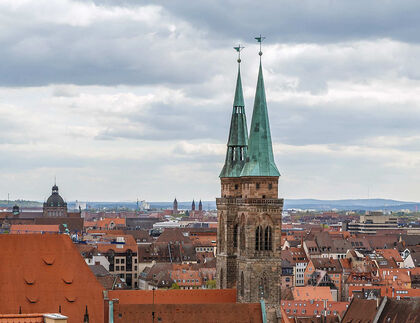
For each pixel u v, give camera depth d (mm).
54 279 165125
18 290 162375
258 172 191500
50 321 129125
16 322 129000
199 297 188375
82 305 165375
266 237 191000
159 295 184875
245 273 190000
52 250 166750
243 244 193125
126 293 182500
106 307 169000
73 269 166875
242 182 194875
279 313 189750
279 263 190625
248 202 190000
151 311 172375
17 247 165000
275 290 190625
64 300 164500
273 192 191875
